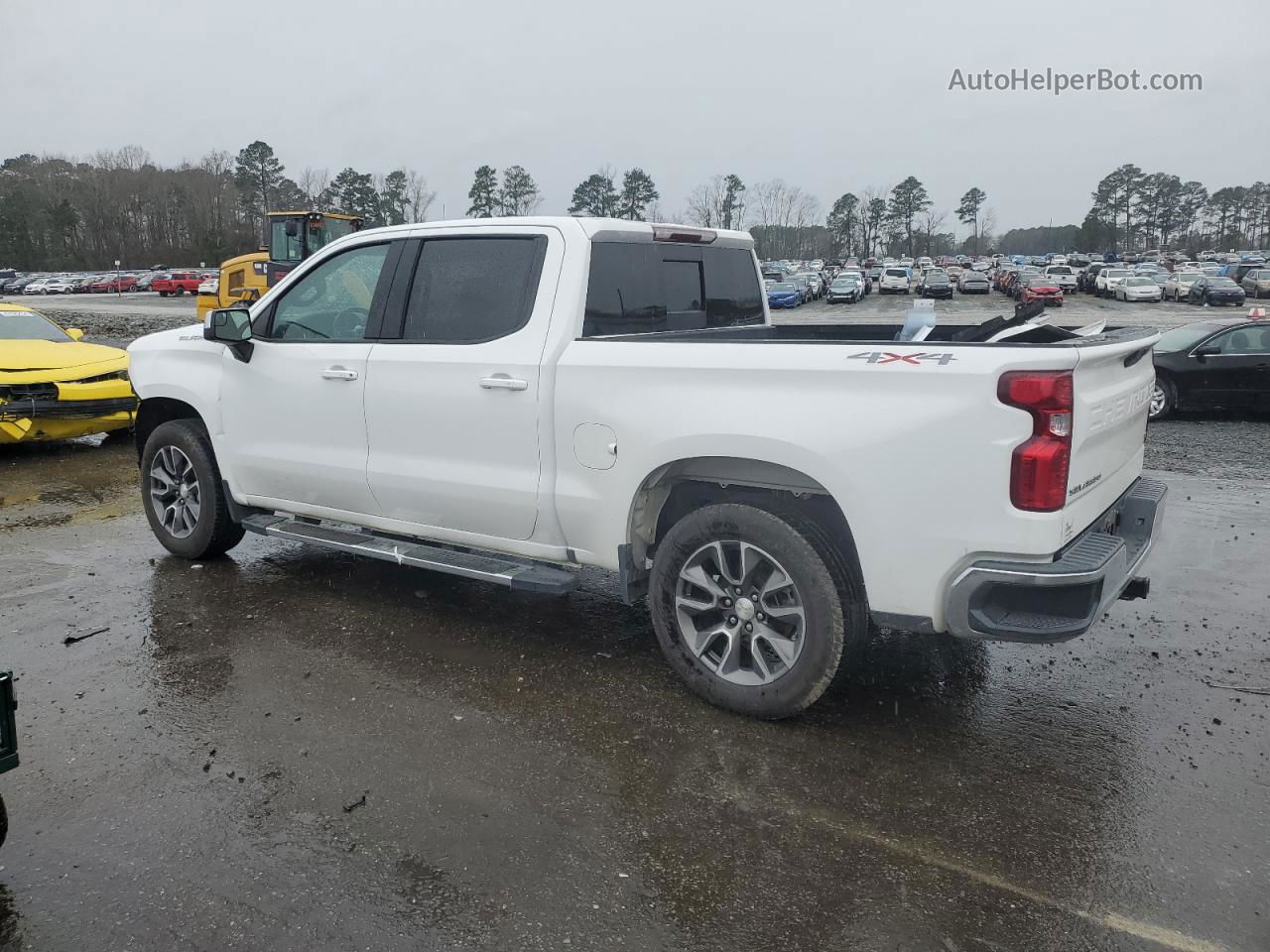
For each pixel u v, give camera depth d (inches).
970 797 126.2
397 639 180.4
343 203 4234.7
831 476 132.6
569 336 157.6
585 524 157.8
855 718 148.9
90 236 4579.2
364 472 182.4
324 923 101.7
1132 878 109.2
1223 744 140.6
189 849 114.4
